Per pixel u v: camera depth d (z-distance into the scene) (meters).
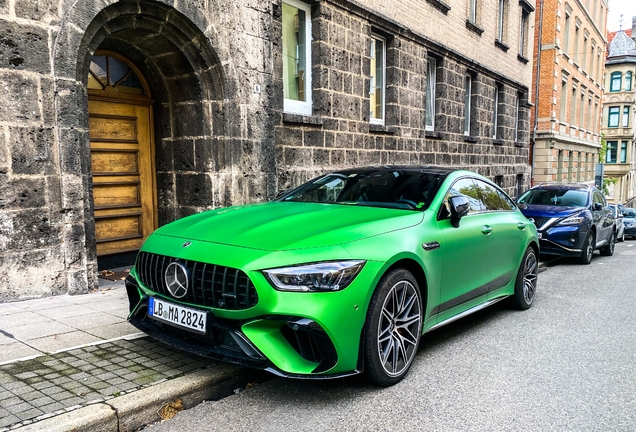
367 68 10.05
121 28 5.79
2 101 4.68
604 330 5.09
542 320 5.45
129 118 6.97
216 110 6.91
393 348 3.49
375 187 4.59
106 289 5.55
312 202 4.53
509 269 5.36
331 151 9.23
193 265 3.22
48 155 5.00
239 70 7.06
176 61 6.72
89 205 5.36
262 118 7.48
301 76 9.02
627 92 50.84
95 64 6.47
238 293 3.00
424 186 4.46
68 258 5.19
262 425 2.92
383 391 3.44
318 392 3.40
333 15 9.05
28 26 4.78
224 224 3.68
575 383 3.67
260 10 7.31
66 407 2.75
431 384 3.59
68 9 5.04
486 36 15.87
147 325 3.51
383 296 3.32
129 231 7.08
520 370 3.91
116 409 2.77
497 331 4.99
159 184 7.40
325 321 2.95
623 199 53.59
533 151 27.47
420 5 11.87
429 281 3.81
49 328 4.11
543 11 26.50
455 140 14.09
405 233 3.66
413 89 11.72
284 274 2.96
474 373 3.82
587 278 8.38
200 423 2.93
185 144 7.10
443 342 4.60
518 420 3.07
